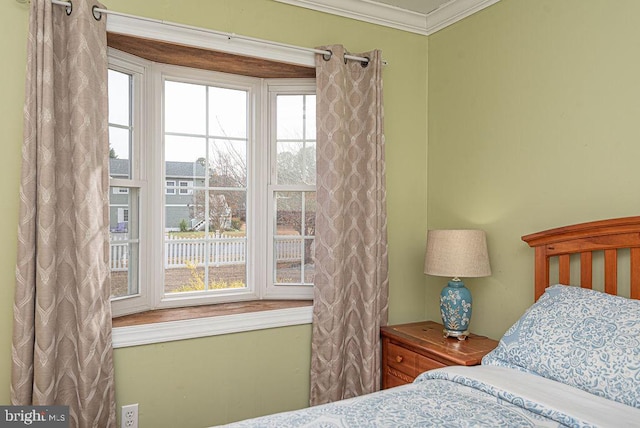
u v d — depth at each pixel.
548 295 2.08
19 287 1.99
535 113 2.45
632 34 2.02
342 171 2.71
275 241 3.08
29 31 2.01
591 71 2.19
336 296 2.68
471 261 2.52
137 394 2.31
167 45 2.45
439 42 3.07
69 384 2.11
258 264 3.05
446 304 2.65
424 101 3.13
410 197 3.11
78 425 2.11
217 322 2.51
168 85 2.81
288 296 3.05
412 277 3.11
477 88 2.79
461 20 2.91
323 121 2.71
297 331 2.73
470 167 2.84
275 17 2.68
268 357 2.65
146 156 2.69
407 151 3.10
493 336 2.69
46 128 2.00
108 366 2.19
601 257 2.12
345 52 2.77
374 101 2.78
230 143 3.00
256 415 2.62
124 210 2.60
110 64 2.48
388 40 3.04
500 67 2.65
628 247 1.98
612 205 2.09
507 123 2.61
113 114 2.53
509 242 2.59
